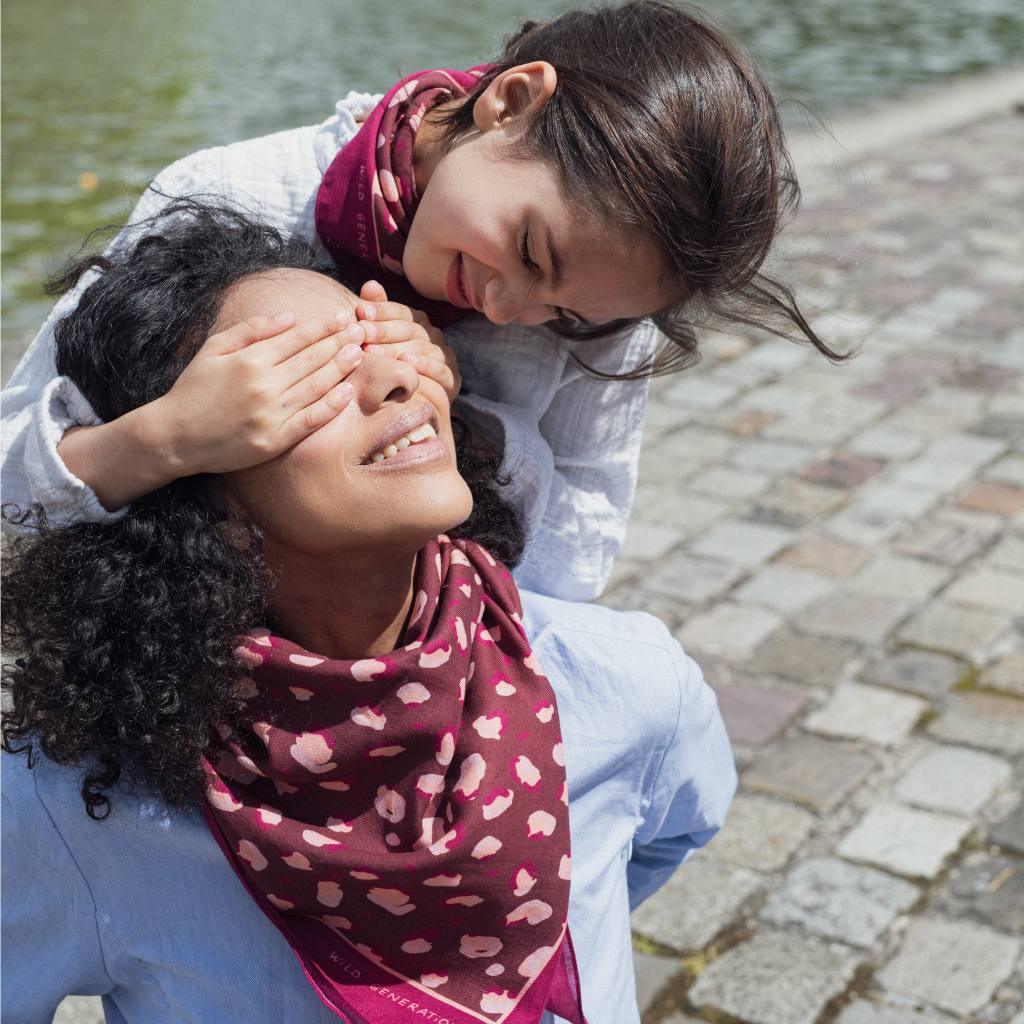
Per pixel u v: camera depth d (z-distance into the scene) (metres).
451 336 1.98
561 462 2.02
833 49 13.30
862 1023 2.68
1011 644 3.94
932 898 3.00
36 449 1.47
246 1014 1.48
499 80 1.81
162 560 1.41
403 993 1.45
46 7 18.95
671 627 4.10
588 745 1.59
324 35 15.37
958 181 8.64
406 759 1.43
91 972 1.51
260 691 1.44
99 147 10.12
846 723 3.61
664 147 1.70
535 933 1.46
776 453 5.21
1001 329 6.32
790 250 6.32
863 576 4.34
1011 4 16.25
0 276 7.09
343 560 1.45
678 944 2.90
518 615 1.57
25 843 1.45
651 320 2.02
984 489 4.88
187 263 1.53
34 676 1.40
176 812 1.45
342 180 1.92
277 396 1.37
